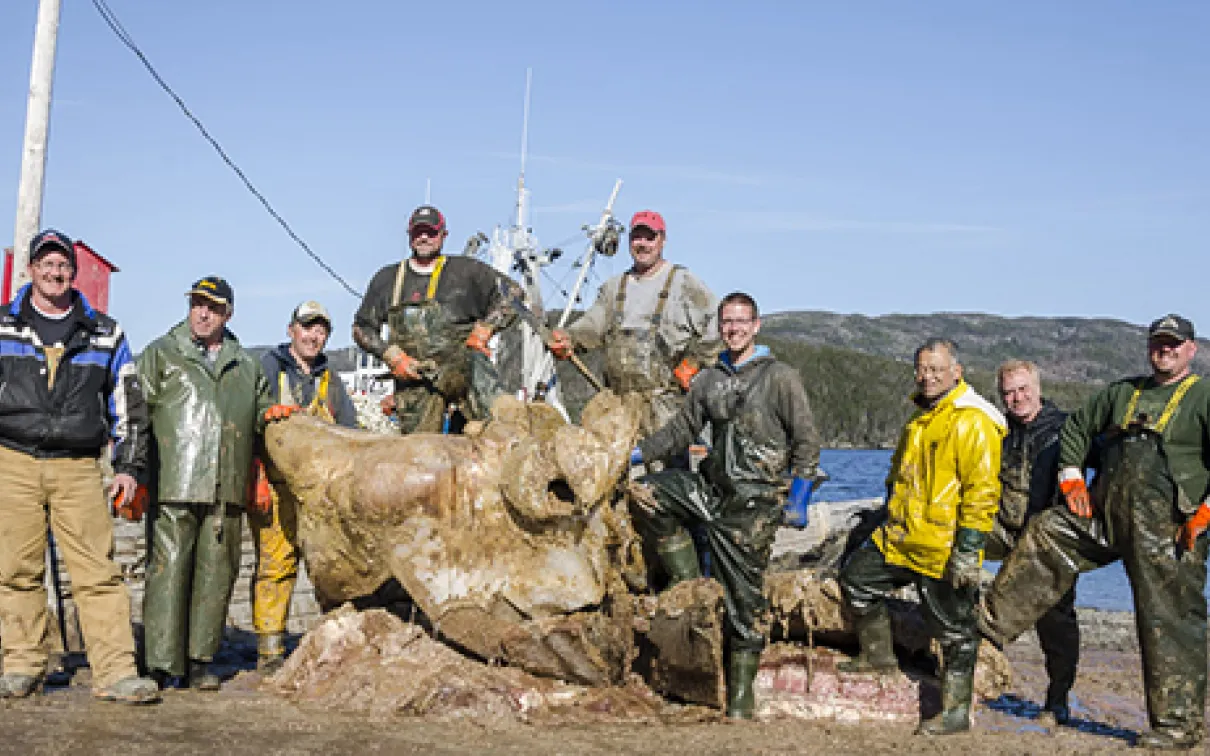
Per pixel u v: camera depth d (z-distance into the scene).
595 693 6.38
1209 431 6.26
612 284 8.12
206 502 6.54
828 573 7.52
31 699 6.05
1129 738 6.63
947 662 6.48
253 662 7.98
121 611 6.23
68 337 6.04
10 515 5.96
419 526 6.51
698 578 6.38
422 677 6.23
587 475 6.21
